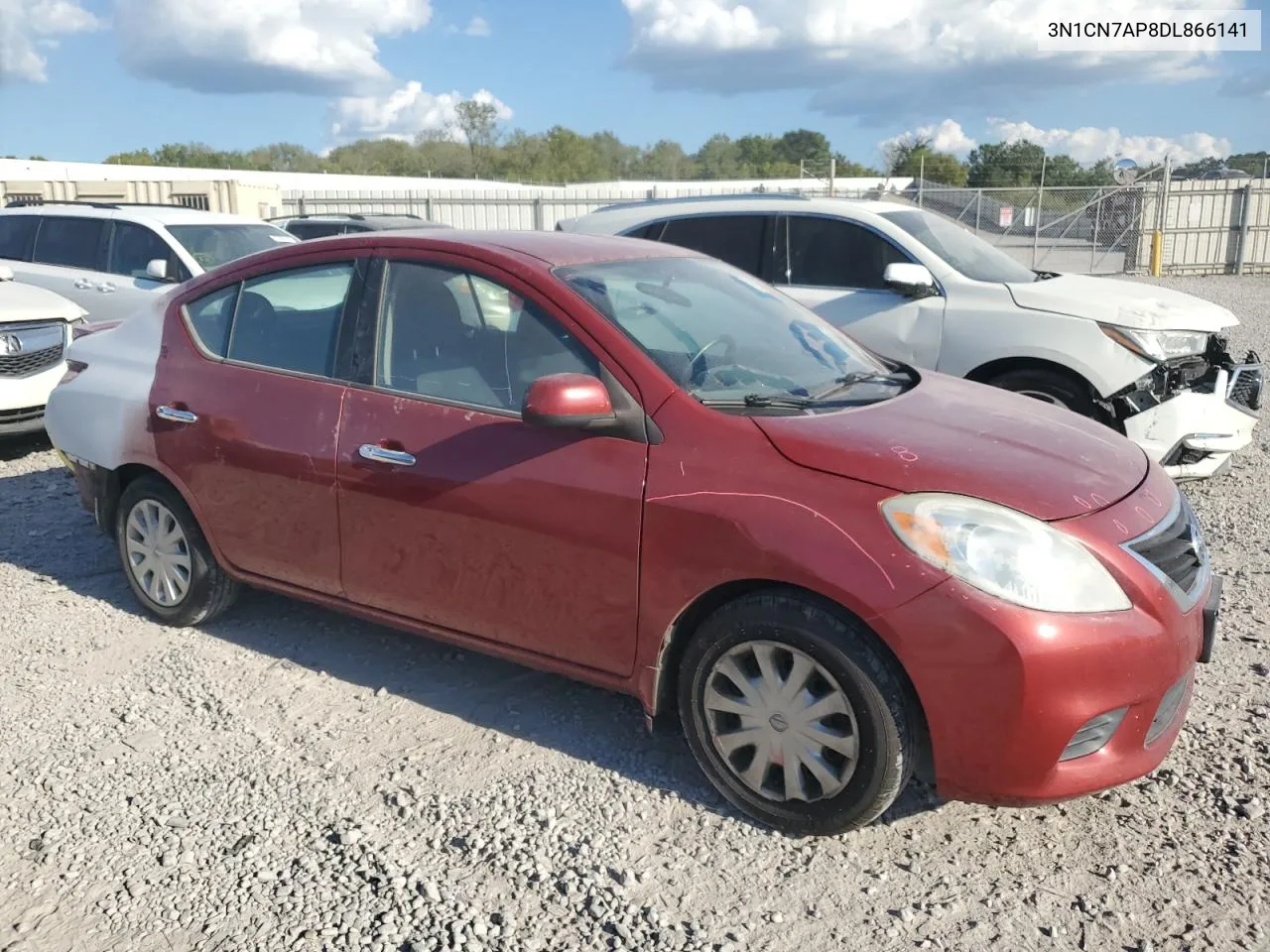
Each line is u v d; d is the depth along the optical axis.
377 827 3.18
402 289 3.87
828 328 4.32
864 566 2.85
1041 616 2.75
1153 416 5.95
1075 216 25.55
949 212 26.53
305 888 2.91
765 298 4.29
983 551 2.79
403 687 4.09
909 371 4.11
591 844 3.09
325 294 4.06
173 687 4.09
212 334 4.38
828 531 2.92
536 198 30.39
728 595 3.19
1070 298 6.23
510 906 2.82
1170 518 3.15
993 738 2.78
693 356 3.50
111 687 4.10
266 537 4.14
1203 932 2.71
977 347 6.36
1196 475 6.12
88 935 2.73
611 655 3.36
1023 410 3.67
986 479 2.96
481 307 3.68
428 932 2.72
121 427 4.51
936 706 2.82
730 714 3.20
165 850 3.08
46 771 3.50
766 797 3.13
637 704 3.95
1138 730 2.89
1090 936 2.70
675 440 3.21
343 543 3.91
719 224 7.47
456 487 3.54
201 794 3.37
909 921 2.76
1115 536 2.91
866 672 2.88
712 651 3.14
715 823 3.20
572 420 3.18
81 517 6.29
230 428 4.14
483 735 3.73
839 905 2.83
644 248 4.23
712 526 3.06
